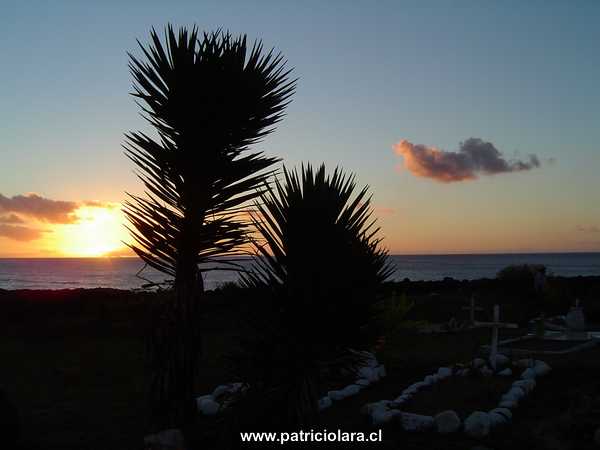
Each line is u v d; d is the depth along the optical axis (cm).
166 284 691
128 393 977
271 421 647
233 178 695
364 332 661
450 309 2270
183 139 689
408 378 1082
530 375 1021
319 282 634
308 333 646
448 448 680
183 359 676
